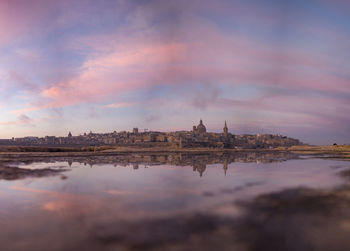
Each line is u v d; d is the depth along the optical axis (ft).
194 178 54.08
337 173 58.70
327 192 36.76
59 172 65.26
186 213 26.94
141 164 92.27
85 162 100.48
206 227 22.41
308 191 37.88
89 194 37.14
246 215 25.90
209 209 28.43
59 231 21.68
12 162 95.86
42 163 93.66
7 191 39.65
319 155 148.77
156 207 29.45
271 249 17.79
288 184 44.73
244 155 169.48
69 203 31.65
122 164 91.86
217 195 36.06
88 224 23.30
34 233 21.29
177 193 37.65
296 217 24.97
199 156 157.48
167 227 22.39
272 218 24.90
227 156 155.84
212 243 18.84
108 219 24.99
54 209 28.86
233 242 18.95
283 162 98.22
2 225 23.29
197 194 36.83
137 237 20.16
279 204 30.30
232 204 30.66
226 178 53.72
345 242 18.88
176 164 91.86
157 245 18.52
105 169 73.92
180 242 19.13
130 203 31.50
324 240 19.21
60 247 18.40
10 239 19.97
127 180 51.39
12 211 28.02
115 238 20.07
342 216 25.26
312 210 27.40
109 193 37.88
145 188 42.06
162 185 45.01
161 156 154.92
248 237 19.95
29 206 30.19
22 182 48.42
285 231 21.21
